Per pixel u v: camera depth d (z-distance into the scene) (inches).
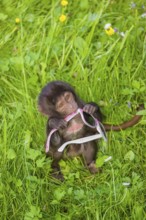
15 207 233.8
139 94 267.4
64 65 282.4
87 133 242.4
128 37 282.4
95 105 239.3
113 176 233.9
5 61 281.9
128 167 242.4
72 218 228.1
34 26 300.8
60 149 240.1
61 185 237.9
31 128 256.4
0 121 260.4
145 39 284.4
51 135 236.8
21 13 308.0
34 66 279.6
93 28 289.3
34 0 315.0
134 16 305.3
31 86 271.7
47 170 241.9
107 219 226.2
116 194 230.7
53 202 229.3
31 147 251.6
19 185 234.8
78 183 240.1
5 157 243.6
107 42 288.2
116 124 254.8
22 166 243.6
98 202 229.0
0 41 297.9
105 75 271.3
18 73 278.5
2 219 229.9
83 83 268.8
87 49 282.2
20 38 296.8
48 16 305.4
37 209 225.3
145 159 246.4
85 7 309.0
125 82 271.1
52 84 232.5
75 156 245.8
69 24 301.7
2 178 238.2
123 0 313.6
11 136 252.4
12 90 273.7
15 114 257.1
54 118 233.8
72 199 233.6
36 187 235.0
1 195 231.8
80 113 235.3
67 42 291.3
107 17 303.6
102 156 244.5
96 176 240.8
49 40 288.2
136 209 224.7
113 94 267.7
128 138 252.4
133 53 282.0
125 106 263.6
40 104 231.9
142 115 253.4
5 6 315.3
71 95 232.4
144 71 276.7
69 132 239.0
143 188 233.3
